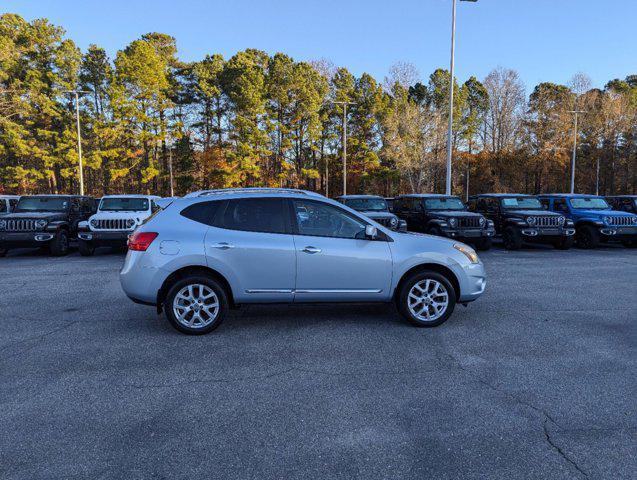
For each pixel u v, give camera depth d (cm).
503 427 327
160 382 405
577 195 1606
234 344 507
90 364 448
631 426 329
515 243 1422
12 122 4053
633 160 5116
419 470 275
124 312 646
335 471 274
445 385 400
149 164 4753
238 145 4497
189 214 545
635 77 7144
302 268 542
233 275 534
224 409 355
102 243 1234
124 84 4350
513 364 450
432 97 5991
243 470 275
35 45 4425
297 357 468
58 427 326
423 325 570
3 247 1234
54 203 1390
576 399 372
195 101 5172
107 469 275
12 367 439
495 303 707
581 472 274
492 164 5688
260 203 552
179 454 292
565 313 648
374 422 335
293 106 4878
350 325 580
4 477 267
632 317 627
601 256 1294
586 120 5397
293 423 333
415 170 5006
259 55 5397
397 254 560
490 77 5669
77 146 4450
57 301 715
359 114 5634
